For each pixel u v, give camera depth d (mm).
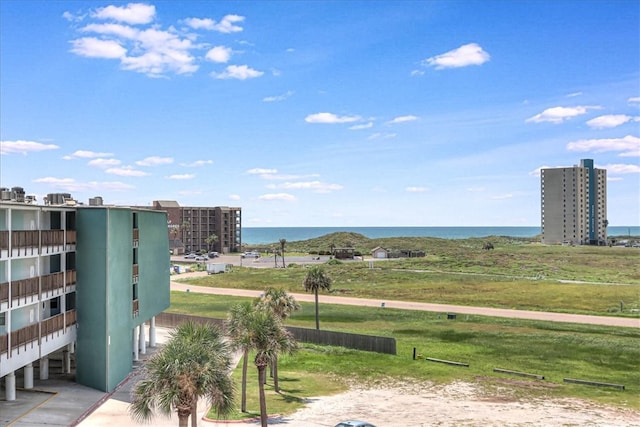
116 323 48438
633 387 50438
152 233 60562
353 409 43188
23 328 39562
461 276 137000
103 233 46906
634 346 66938
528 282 126500
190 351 25328
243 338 35750
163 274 65125
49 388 45438
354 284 127688
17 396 42688
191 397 24828
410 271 145625
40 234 41844
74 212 47375
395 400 46094
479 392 48812
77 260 47188
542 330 76812
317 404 44625
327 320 86062
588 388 50125
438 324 81938
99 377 46219
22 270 42688
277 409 42875
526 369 57219
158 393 24516
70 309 47062
